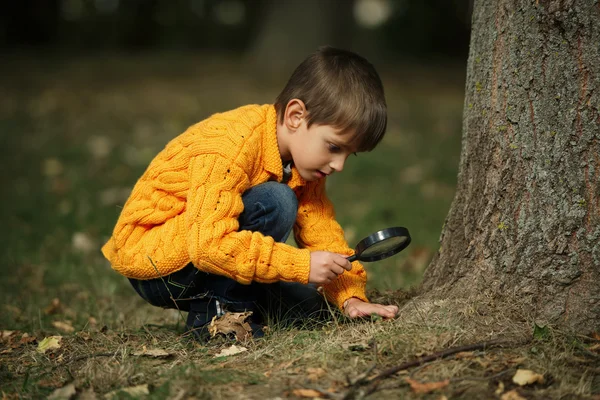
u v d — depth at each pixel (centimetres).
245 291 271
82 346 269
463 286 264
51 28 1544
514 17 248
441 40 1727
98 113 896
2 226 529
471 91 268
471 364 223
